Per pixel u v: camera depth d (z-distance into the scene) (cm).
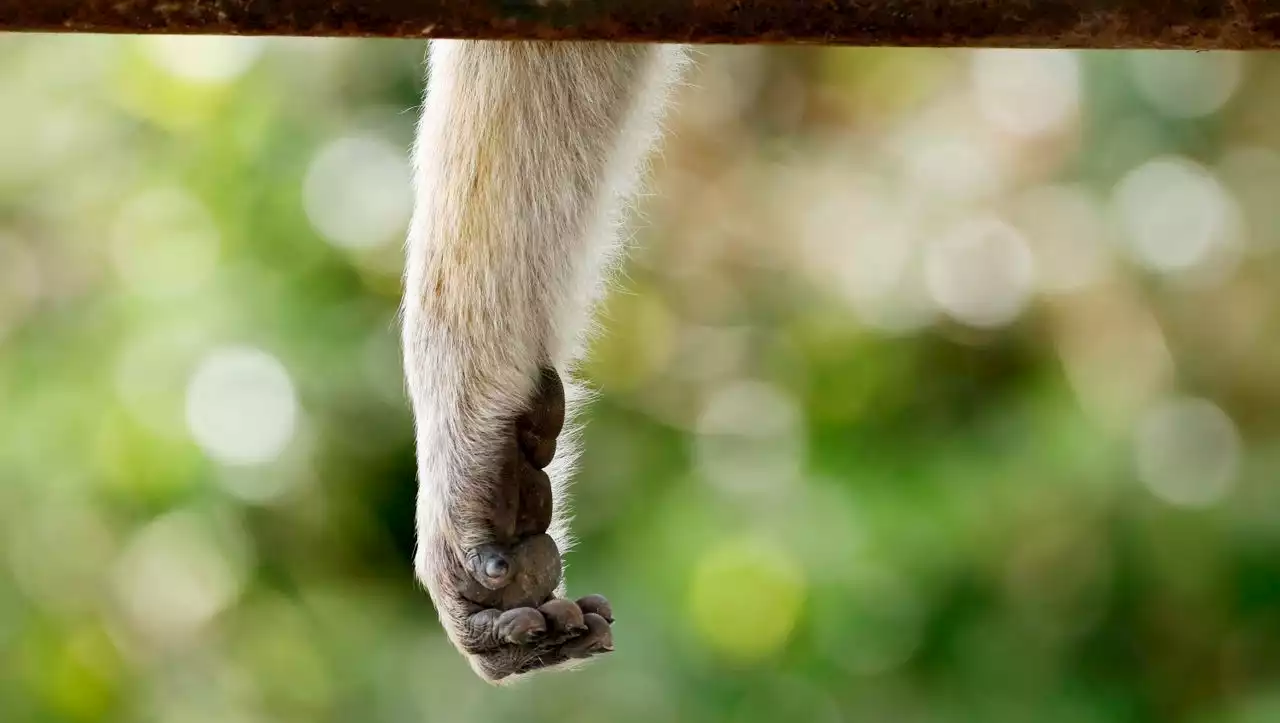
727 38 283
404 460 1129
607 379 1165
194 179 1112
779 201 1182
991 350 1133
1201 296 1116
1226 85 1141
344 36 282
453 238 493
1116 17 280
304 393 1081
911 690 1011
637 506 1114
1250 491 1024
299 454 1085
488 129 488
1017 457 1021
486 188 488
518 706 1036
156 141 1138
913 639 1016
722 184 1191
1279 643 1005
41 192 1135
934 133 1187
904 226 1152
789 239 1174
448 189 494
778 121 1222
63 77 1148
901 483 1047
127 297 1082
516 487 475
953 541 997
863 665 1016
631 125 500
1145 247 1129
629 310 1172
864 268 1150
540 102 487
